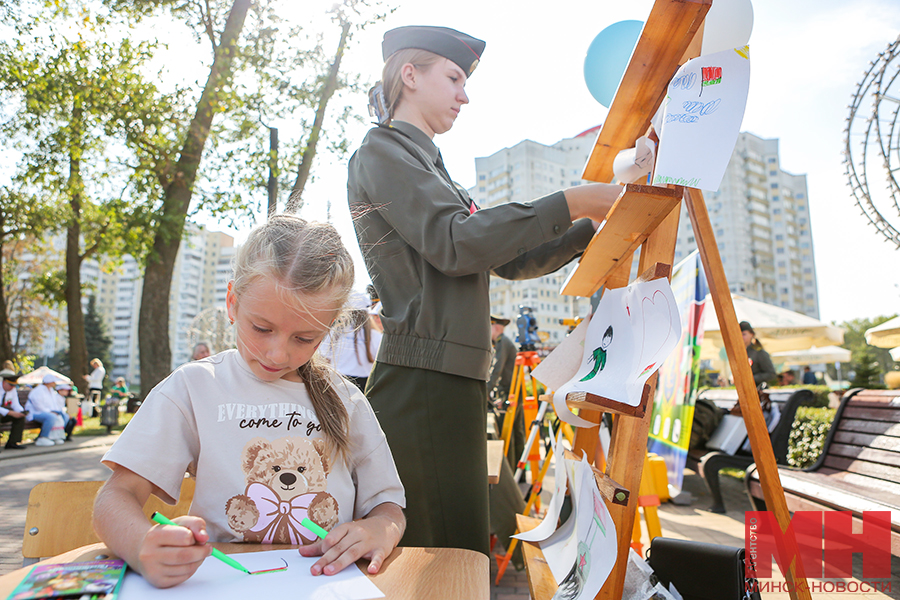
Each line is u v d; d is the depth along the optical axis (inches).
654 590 54.3
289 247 43.8
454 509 61.9
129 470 41.8
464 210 60.0
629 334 47.6
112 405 484.4
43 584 32.7
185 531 35.2
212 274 4729.3
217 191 493.7
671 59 40.3
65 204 605.0
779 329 440.1
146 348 476.1
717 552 56.6
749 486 118.2
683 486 220.8
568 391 52.7
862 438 120.4
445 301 63.9
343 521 48.3
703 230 49.4
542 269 77.4
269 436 47.3
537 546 66.3
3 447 377.4
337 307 44.6
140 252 529.0
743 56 39.6
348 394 53.7
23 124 505.4
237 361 49.8
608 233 46.3
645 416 43.0
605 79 61.5
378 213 66.7
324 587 34.3
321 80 481.1
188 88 497.0
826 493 100.4
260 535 45.4
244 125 480.4
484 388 67.1
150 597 32.1
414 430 62.7
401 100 73.2
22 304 1087.0
